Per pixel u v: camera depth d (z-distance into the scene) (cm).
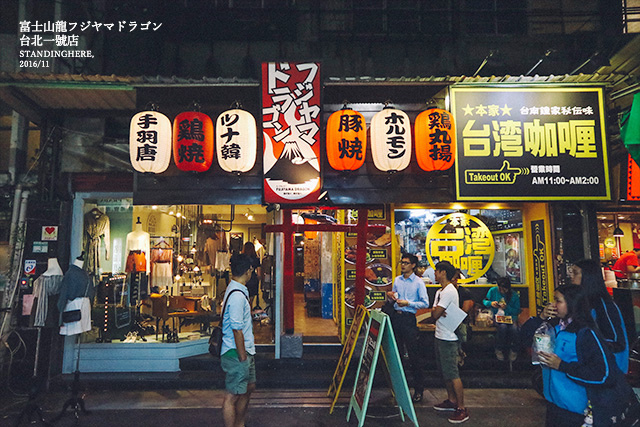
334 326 802
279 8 732
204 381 541
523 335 330
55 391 535
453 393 456
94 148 580
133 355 583
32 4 657
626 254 696
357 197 521
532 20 738
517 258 702
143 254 669
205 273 924
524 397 504
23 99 529
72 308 516
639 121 459
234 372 356
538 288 653
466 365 579
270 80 511
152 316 678
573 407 231
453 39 729
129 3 712
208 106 538
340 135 482
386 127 482
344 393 518
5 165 615
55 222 568
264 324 784
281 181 506
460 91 520
